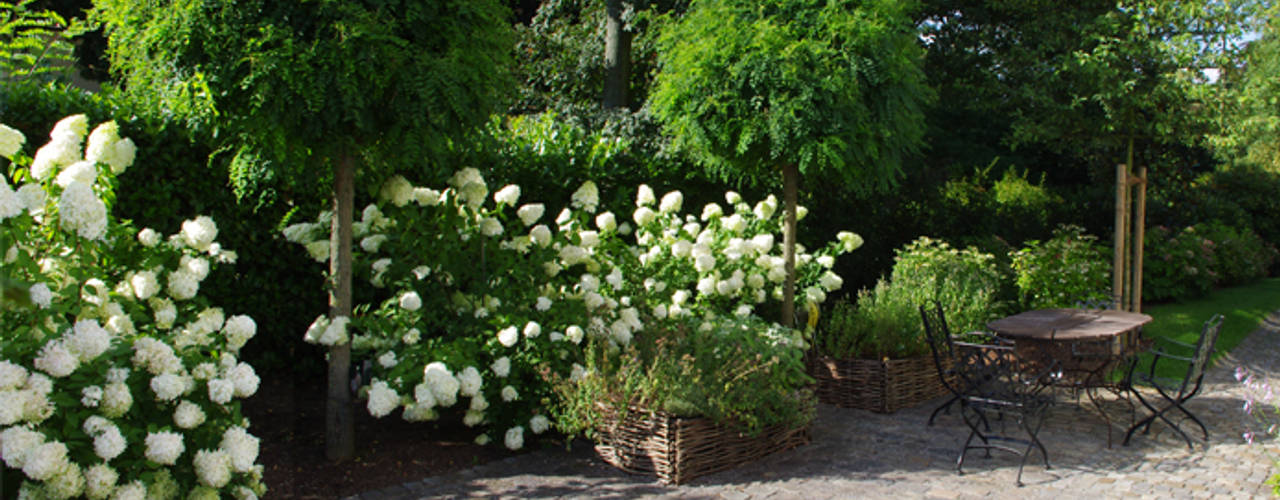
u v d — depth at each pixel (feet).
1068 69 27.78
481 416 14.42
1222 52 27.17
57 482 8.26
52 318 9.05
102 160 10.55
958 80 33.37
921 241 24.89
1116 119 27.12
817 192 27.71
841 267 28.89
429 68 12.03
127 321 10.09
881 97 16.88
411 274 15.10
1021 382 14.52
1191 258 39.29
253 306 16.96
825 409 18.71
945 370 19.74
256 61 11.21
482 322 15.08
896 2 17.03
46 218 9.69
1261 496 12.80
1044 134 29.60
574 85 37.19
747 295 19.35
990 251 33.42
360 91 11.73
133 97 15.33
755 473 13.87
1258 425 17.13
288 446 14.47
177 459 9.80
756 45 16.48
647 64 36.86
